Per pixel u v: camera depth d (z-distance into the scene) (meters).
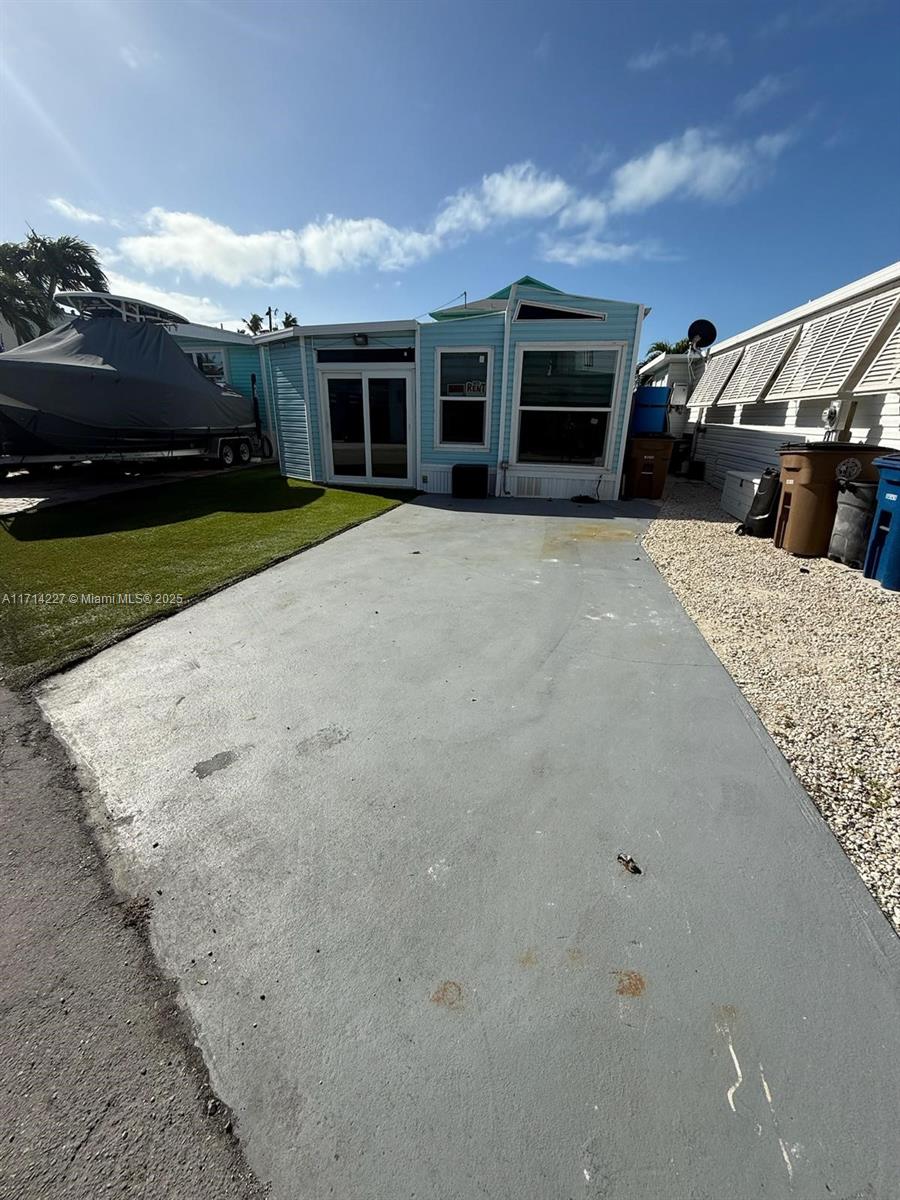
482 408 9.50
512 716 2.88
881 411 5.80
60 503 8.54
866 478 5.39
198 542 6.27
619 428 9.09
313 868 1.95
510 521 7.79
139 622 4.03
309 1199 1.12
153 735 2.72
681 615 4.27
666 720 2.84
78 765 2.50
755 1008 1.48
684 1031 1.42
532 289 8.65
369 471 10.47
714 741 2.66
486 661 3.50
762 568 5.44
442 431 9.80
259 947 1.66
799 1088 1.30
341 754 2.57
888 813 2.18
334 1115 1.26
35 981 1.56
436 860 1.98
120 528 6.94
